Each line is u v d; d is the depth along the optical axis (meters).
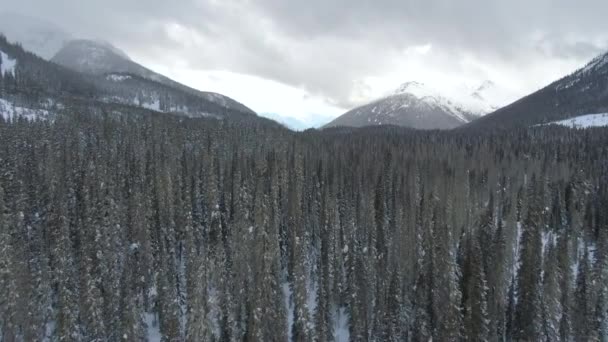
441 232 90.31
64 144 122.94
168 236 94.25
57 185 97.56
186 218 95.31
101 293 72.06
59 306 65.12
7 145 109.56
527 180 155.00
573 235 114.31
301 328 71.81
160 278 77.69
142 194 97.56
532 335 76.50
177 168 119.88
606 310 84.12
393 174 141.00
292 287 89.25
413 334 77.19
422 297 80.12
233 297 78.88
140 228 88.50
